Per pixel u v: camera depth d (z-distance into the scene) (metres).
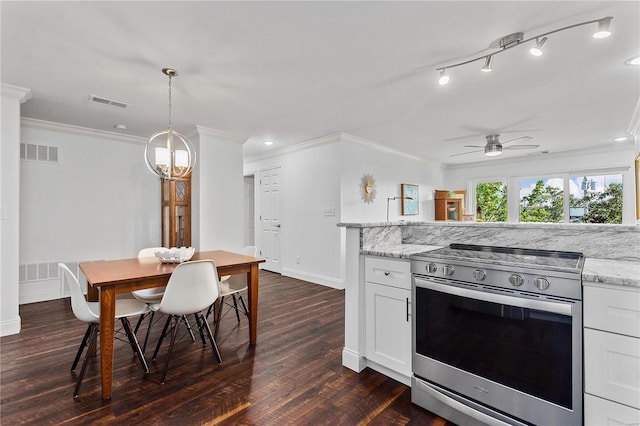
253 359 2.39
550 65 2.35
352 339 2.25
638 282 1.19
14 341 2.65
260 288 4.52
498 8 1.68
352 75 2.52
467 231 2.26
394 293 2.03
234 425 1.65
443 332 1.77
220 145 4.31
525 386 1.48
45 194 3.90
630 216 5.11
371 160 5.07
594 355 1.31
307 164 4.96
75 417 1.70
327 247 4.65
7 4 1.63
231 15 1.74
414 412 1.79
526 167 6.24
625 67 2.39
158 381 2.07
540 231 1.96
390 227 2.45
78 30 1.88
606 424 1.28
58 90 2.81
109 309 1.90
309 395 1.92
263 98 3.02
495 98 3.04
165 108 3.30
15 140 2.80
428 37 1.97
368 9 1.70
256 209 6.09
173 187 4.12
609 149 5.29
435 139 4.80
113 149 4.43
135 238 4.61
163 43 2.04
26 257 3.77
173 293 2.08
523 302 1.46
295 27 1.86
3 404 1.80
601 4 1.63
